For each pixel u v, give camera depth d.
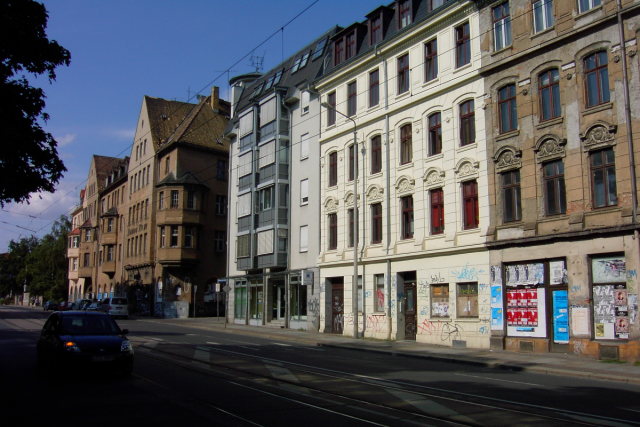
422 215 25.77
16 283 106.25
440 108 25.36
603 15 19.00
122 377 12.88
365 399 10.27
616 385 12.98
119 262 64.25
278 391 11.09
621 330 17.73
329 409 9.35
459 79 24.27
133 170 61.81
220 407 9.47
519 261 21.16
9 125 11.66
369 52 29.39
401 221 27.17
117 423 8.29
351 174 30.91
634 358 16.98
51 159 12.62
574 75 19.78
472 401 10.20
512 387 12.19
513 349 20.91
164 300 50.75
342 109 31.75
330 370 14.54
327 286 31.80
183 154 52.59
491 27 23.09
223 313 52.66
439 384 12.45
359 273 29.44
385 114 28.39
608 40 18.84
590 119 19.14
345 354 20.08
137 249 57.94
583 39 19.61
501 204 22.16
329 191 32.31
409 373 14.45
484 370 16.00
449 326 23.75
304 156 35.00
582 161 19.25
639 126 17.75
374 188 28.84
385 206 27.95
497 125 22.58
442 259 24.47
